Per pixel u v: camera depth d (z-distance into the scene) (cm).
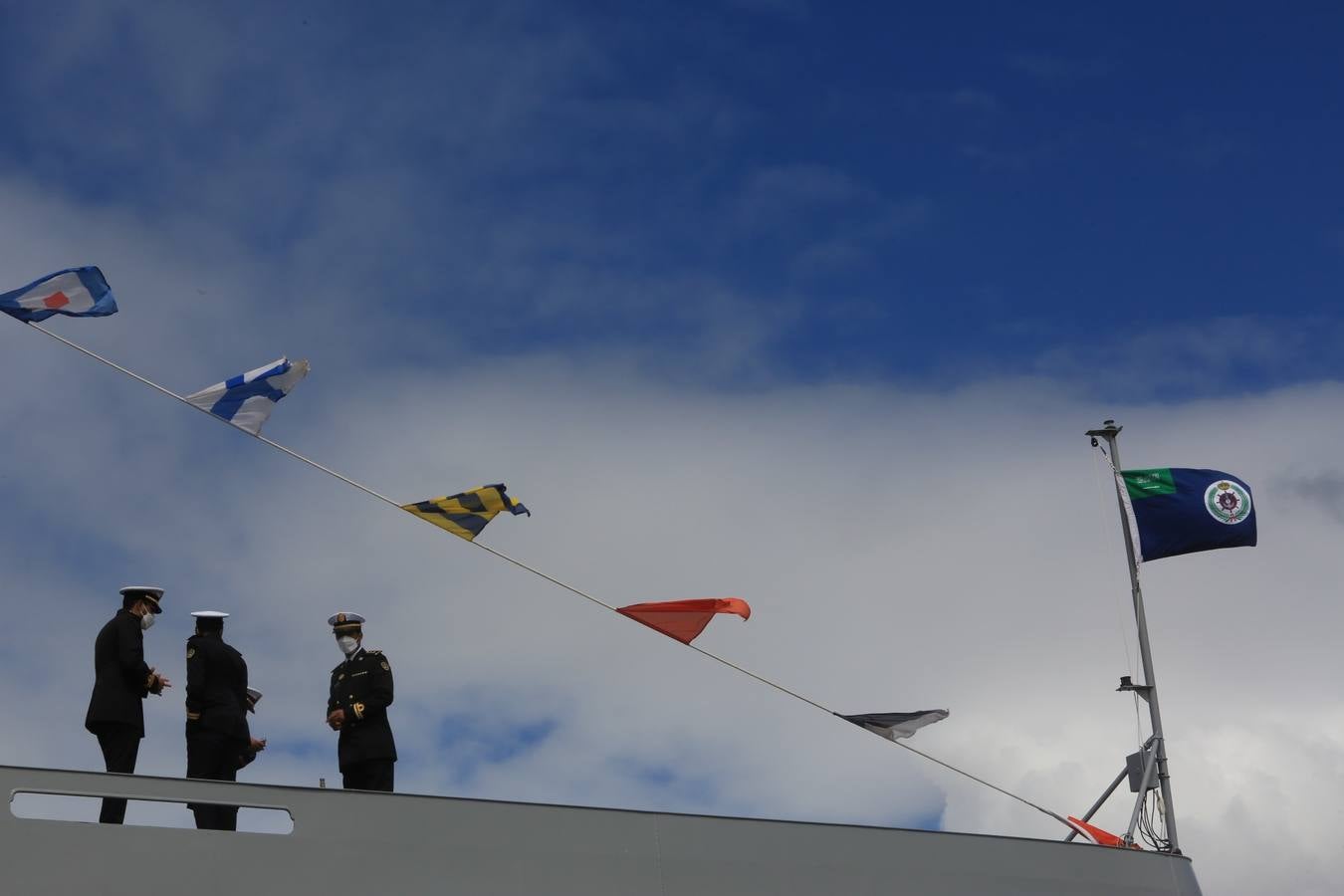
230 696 1309
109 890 1117
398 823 1209
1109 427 1931
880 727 1567
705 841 1307
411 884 1198
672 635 1523
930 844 1402
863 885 1356
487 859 1228
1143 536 1900
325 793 1195
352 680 1360
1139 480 1911
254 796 1172
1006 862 1437
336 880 1178
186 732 1294
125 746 1258
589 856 1262
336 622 1378
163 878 1133
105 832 1129
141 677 1280
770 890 1317
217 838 1155
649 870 1279
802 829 1350
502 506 1470
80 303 1420
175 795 1148
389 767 1353
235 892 1148
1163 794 1680
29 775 1113
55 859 1109
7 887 1091
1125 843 1634
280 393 1434
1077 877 1466
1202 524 1892
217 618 1327
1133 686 1753
